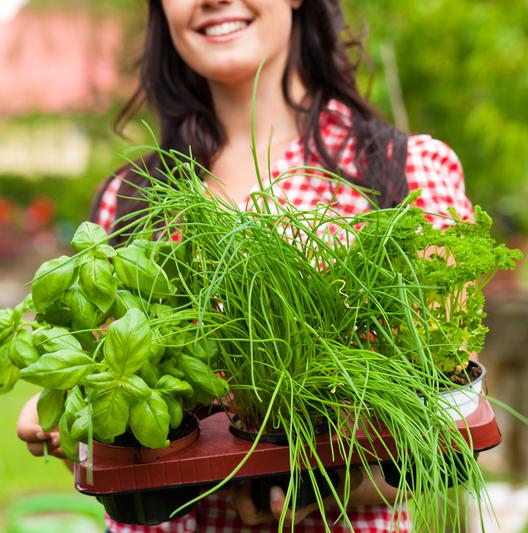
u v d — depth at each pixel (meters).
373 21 2.68
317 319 0.89
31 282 0.84
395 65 2.78
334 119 1.33
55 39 7.72
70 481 3.17
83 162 8.45
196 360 0.85
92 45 6.42
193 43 1.30
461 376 0.96
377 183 1.24
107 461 0.87
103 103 6.49
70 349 0.81
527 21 2.71
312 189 1.28
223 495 1.13
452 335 0.91
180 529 1.19
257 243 0.86
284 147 1.36
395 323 0.90
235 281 0.87
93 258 0.85
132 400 0.80
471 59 2.69
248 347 0.88
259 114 1.36
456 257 0.91
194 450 0.89
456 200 1.29
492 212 3.47
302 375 0.86
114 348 0.77
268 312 0.87
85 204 8.77
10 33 8.30
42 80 7.92
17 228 9.48
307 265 0.87
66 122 7.46
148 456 0.87
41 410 0.86
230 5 1.27
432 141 1.32
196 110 1.40
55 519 2.35
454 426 0.81
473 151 2.94
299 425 0.85
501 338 2.58
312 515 1.16
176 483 0.87
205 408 1.03
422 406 0.81
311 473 0.82
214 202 0.90
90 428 0.75
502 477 2.80
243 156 1.37
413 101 2.93
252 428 0.92
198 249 0.92
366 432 0.85
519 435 2.79
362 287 0.85
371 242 0.90
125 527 1.23
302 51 1.37
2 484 3.08
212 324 0.85
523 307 2.57
